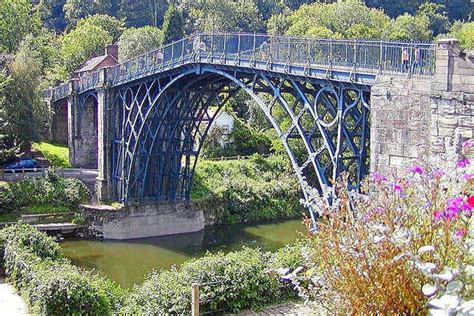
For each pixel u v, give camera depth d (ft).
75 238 131.64
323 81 72.90
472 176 23.66
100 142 140.05
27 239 79.97
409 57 61.21
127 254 122.01
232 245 132.36
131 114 131.44
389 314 23.29
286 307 58.54
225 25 325.01
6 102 150.61
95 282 62.85
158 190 139.23
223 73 96.02
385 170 56.65
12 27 237.45
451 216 22.11
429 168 26.86
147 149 134.21
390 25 265.54
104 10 336.49
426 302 21.95
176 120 127.65
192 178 143.23
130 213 135.95
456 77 51.03
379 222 24.57
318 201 28.19
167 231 141.08
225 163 171.32
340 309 25.44
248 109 227.81
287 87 85.87
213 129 194.29
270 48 82.99
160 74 116.16
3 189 129.08
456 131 51.21
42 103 160.86
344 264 24.80
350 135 69.56
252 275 59.31
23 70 152.15
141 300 59.16
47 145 178.60
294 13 318.04
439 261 22.07
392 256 23.24
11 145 151.74
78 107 162.20
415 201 24.67
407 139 55.01
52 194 133.80
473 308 17.30
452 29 278.87
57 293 58.65
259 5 371.35
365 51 67.51
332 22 273.95
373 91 57.88
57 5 354.13
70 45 255.70
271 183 168.55
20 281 72.02
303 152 170.91
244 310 58.70
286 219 162.50
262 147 201.57
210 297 57.41
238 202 158.92
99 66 211.41
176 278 59.77
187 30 316.60
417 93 54.08
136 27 339.16
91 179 146.20
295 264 59.52
